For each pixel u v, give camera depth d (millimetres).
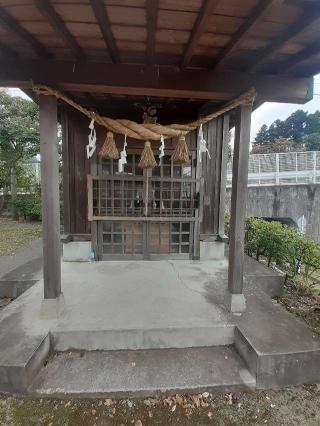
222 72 2162
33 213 10344
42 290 2953
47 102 2172
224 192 4164
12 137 9625
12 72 2018
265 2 1318
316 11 1399
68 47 1857
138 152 3785
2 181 11203
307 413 1758
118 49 1881
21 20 1567
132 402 1804
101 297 2777
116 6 1401
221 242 4195
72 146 3906
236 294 2533
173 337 2260
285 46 1824
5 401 1785
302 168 9938
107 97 3170
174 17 1508
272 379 1949
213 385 1889
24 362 1814
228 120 4035
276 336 2139
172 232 4070
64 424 1649
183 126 2773
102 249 4031
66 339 2193
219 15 1488
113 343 2227
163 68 2100
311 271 3932
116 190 3887
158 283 3160
